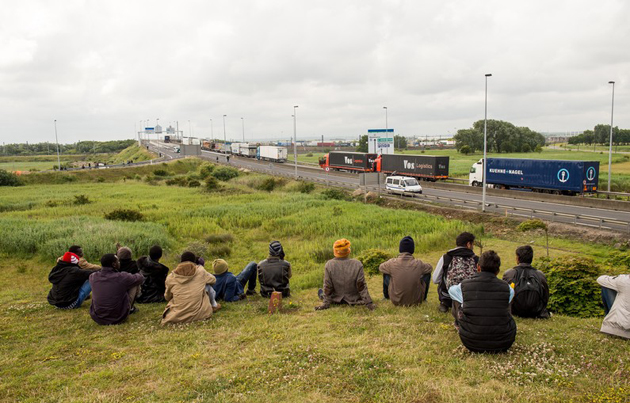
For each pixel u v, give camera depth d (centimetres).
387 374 561
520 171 4244
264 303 991
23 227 2323
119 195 4816
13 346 745
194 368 610
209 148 15188
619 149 15250
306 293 1293
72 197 4481
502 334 603
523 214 3016
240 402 498
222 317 886
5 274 1703
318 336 725
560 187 3875
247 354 656
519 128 15188
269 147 9888
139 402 507
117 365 638
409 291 889
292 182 5825
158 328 828
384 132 8750
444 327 744
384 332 732
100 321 855
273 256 1087
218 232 2600
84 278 995
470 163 9062
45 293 1273
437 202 3834
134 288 927
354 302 908
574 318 845
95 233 2178
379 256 1714
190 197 4600
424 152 13962
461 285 632
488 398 483
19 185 6406
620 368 560
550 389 505
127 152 16975
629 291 675
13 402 525
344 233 2553
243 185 6212
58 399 527
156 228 2488
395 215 3017
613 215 2941
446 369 571
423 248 2195
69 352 707
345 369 581
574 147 18050
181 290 860
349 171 7162
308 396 509
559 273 998
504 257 2088
